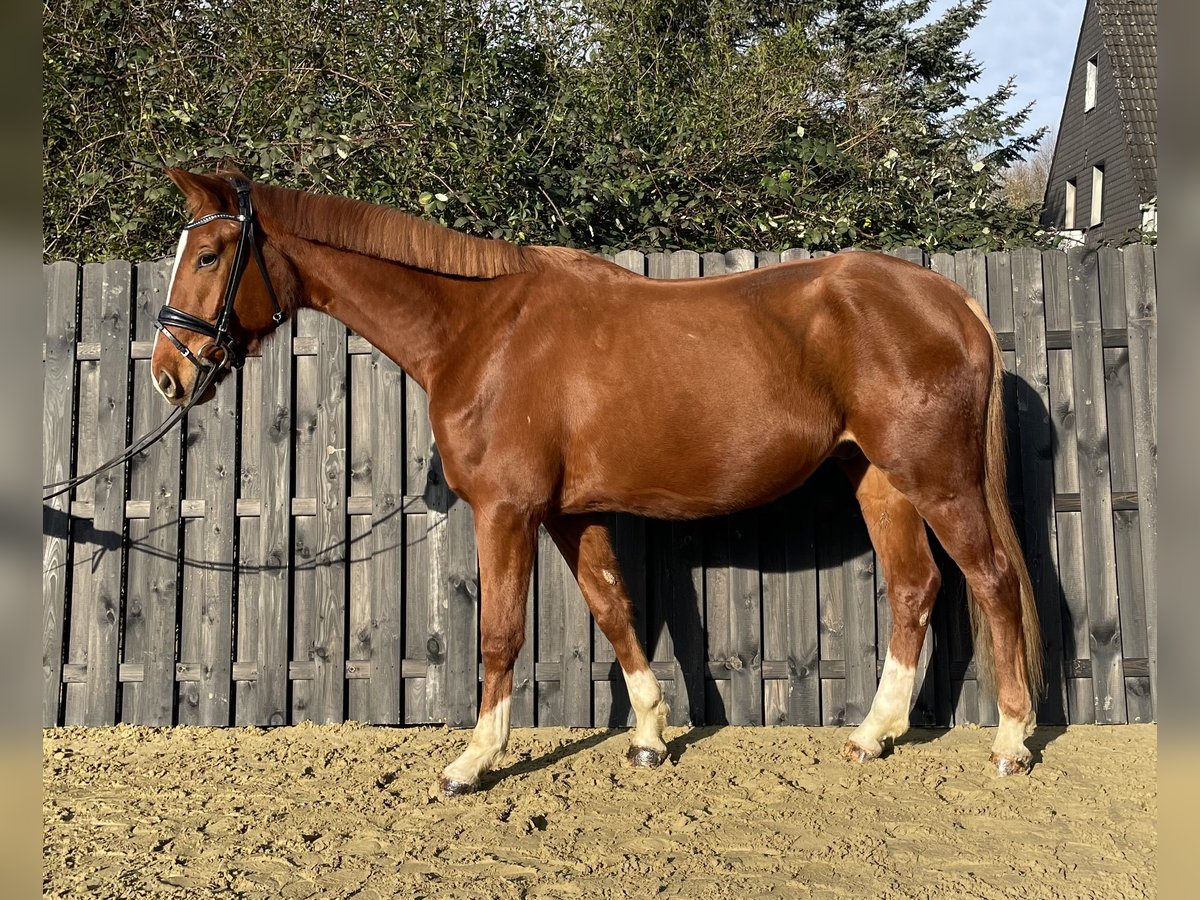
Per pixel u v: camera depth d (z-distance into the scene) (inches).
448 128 203.6
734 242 219.0
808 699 155.9
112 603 159.3
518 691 157.5
